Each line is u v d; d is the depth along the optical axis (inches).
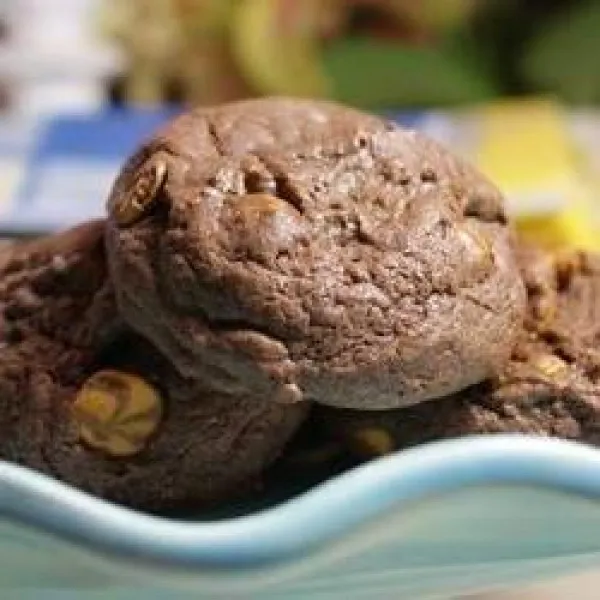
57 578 12.0
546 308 13.8
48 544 11.6
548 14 35.3
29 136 26.6
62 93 31.7
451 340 12.5
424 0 34.3
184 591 11.7
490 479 11.7
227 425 13.0
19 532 11.6
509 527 12.1
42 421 13.2
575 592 14.9
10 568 12.0
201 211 12.6
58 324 13.6
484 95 33.8
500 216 13.8
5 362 13.5
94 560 11.6
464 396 13.2
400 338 12.4
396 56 33.5
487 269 13.0
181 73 33.0
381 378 12.4
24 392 13.4
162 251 12.6
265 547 11.5
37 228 22.3
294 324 12.3
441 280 12.6
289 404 12.7
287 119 13.4
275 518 11.5
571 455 11.8
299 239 12.5
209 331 12.3
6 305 13.8
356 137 13.2
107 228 13.1
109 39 32.7
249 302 12.3
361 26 34.1
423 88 33.3
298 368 12.3
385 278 12.5
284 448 13.3
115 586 11.9
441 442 12.0
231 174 12.8
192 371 12.5
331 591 12.1
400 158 13.2
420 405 13.1
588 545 12.3
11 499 11.5
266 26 32.6
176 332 12.4
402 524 11.8
